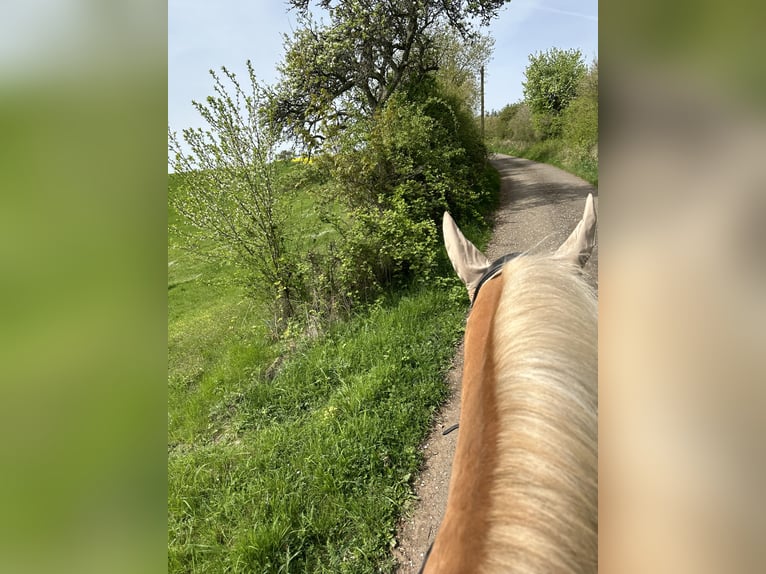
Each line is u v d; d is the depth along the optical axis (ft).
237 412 16.14
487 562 2.31
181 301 41.24
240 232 21.94
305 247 24.70
